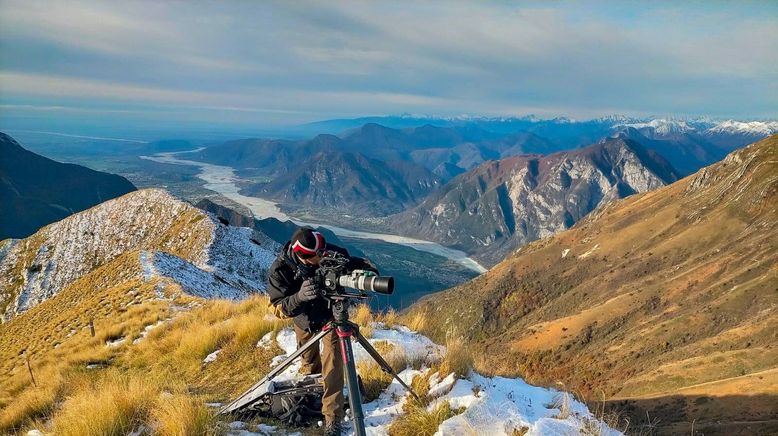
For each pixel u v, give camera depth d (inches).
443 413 207.3
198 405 231.9
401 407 233.9
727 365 4571.9
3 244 4402.1
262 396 244.7
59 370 599.5
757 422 2100.1
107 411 233.5
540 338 7450.8
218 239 3085.6
